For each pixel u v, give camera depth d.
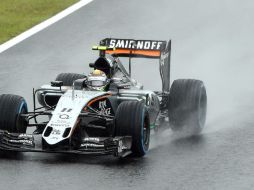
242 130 51.09
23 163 42.59
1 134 43.41
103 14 87.00
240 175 41.06
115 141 42.44
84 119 44.72
